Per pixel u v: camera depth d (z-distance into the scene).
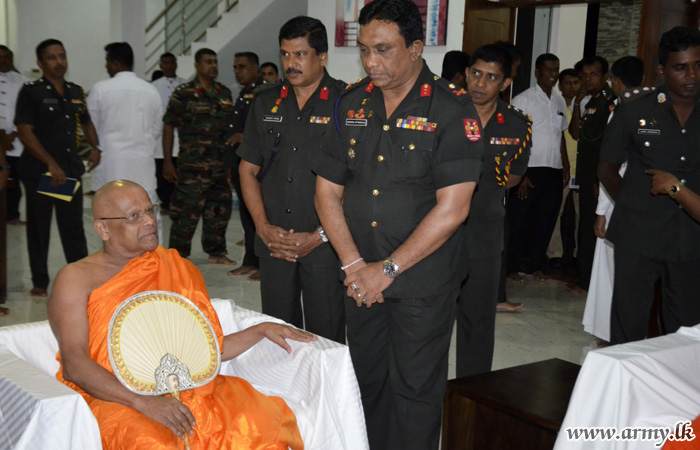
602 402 1.77
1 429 1.66
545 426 1.93
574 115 5.75
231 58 8.04
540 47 7.30
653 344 1.91
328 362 1.97
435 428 2.21
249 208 2.86
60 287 1.90
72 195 4.44
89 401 1.89
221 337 2.07
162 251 2.08
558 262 6.03
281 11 7.23
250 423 1.87
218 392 1.99
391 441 2.43
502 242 2.95
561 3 5.36
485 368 3.00
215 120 5.44
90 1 11.03
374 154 2.09
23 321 4.16
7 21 10.71
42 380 1.65
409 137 2.03
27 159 4.51
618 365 1.74
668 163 2.72
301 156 2.71
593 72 4.97
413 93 2.05
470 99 2.04
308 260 2.71
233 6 7.84
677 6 4.87
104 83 4.79
